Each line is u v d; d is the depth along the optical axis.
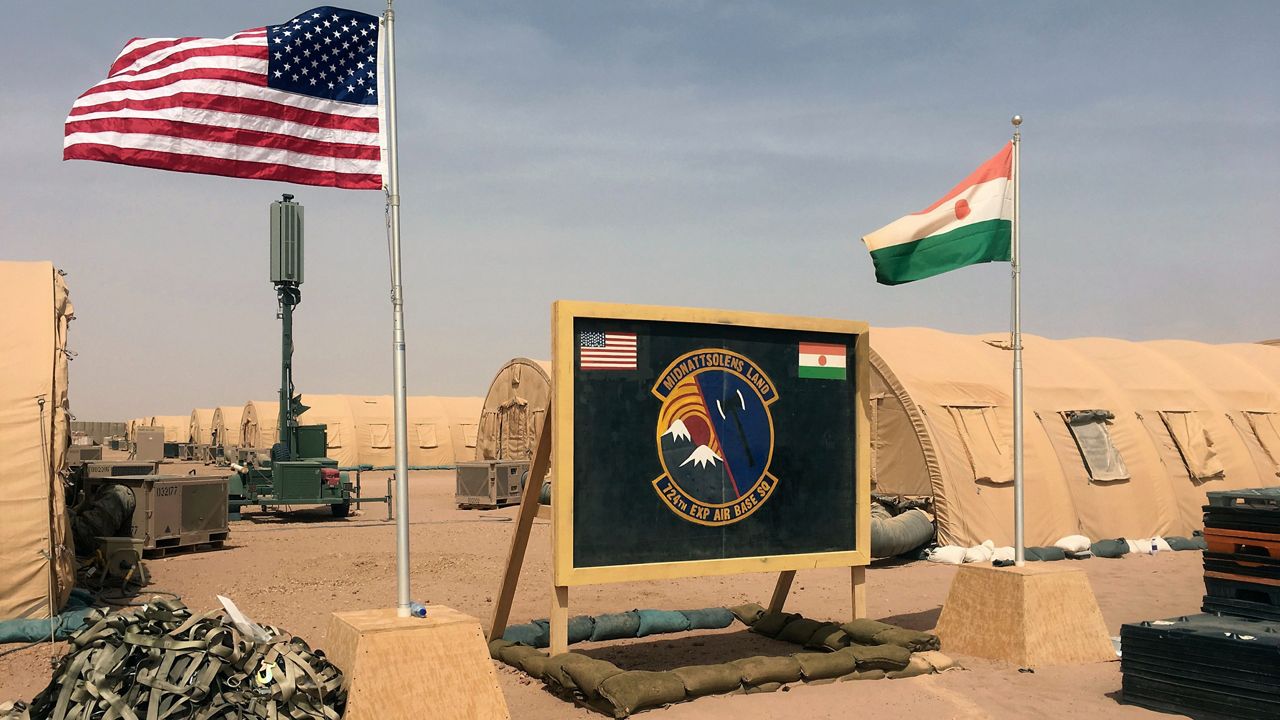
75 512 15.21
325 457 26.20
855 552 9.86
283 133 7.56
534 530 21.30
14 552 10.75
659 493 8.83
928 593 13.28
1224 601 8.70
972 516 16.69
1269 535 8.41
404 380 7.08
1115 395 20.34
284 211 25.64
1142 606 12.37
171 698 5.81
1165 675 7.69
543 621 10.30
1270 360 26.12
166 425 79.25
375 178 7.75
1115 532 18.33
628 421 8.73
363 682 6.32
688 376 9.07
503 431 34.56
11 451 11.03
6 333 11.85
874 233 10.07
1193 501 19.95
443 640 6.66
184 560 16.31
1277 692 7.02
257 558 16.58
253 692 6.00
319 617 11.39
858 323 10.05
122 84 7.46
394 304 7.09
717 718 7.43
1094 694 8.23
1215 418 21.67
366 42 7.91
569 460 8.37
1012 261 10.20
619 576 8.49
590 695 7.65
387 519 24.16
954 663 9.23
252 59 7.54
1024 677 8.80
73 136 7.29
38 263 13.12
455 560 16.28
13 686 8.48
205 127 7.45
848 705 7.85
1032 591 9.45
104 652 5.90
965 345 20.47
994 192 10.28
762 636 10.60
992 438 17.73
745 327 9.38
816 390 9.84
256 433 47.78
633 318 8.73
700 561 8.91
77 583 13.06
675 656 9.61
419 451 49.50
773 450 9.50
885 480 17.78
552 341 8.51
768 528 9.41
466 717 6.54
